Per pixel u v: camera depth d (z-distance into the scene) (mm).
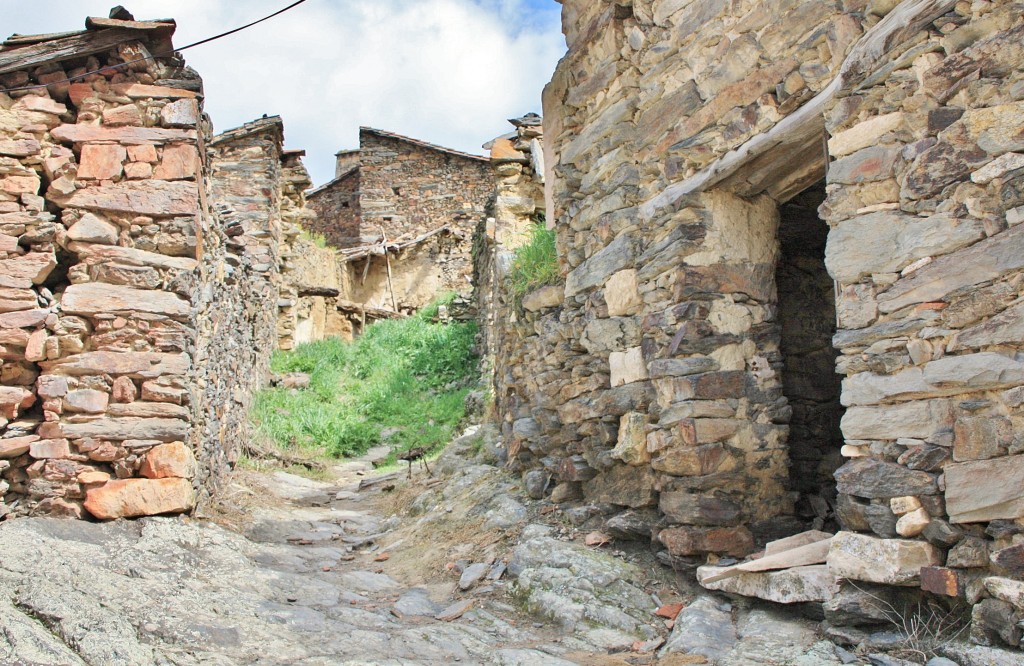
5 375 5160
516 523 5777
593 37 5492
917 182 3164
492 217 13250
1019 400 2803
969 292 2973
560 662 3545
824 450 5277
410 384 13812
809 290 5566
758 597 3783
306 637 3811
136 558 4504
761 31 4086
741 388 4469
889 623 3232
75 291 5227
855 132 3400
